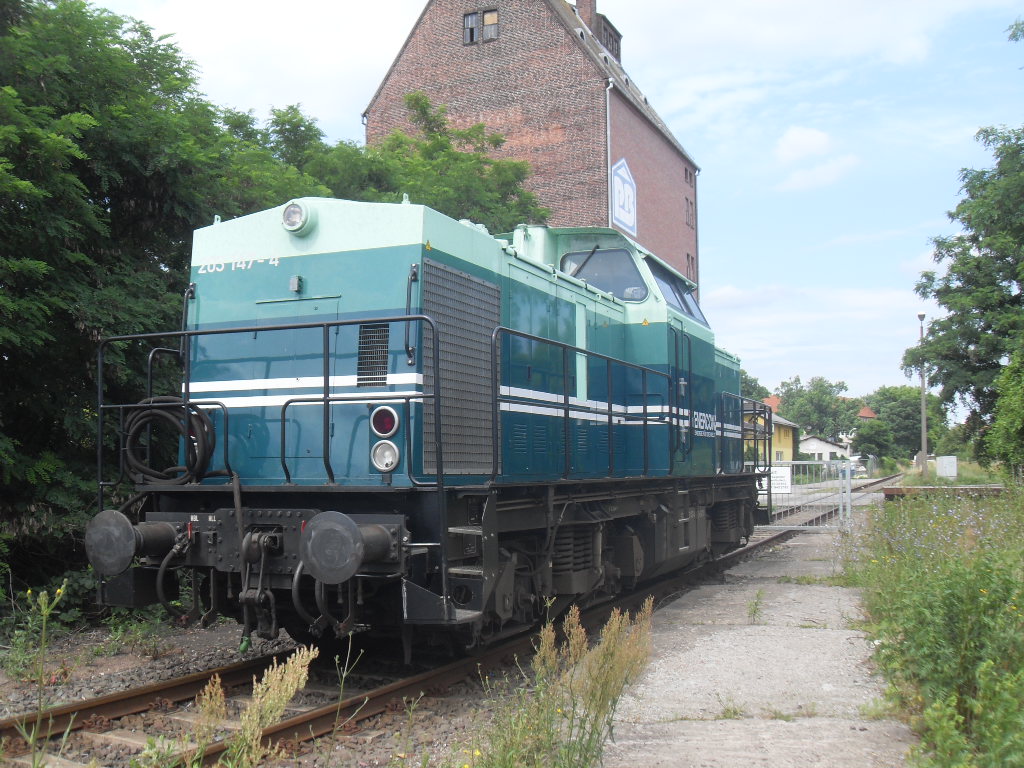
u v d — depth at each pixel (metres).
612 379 9.37
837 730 4.91
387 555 5.58
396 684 5.78
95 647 7.36
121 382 9.04
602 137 28.97
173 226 10.16
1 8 8.55
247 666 6.40
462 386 6.64
